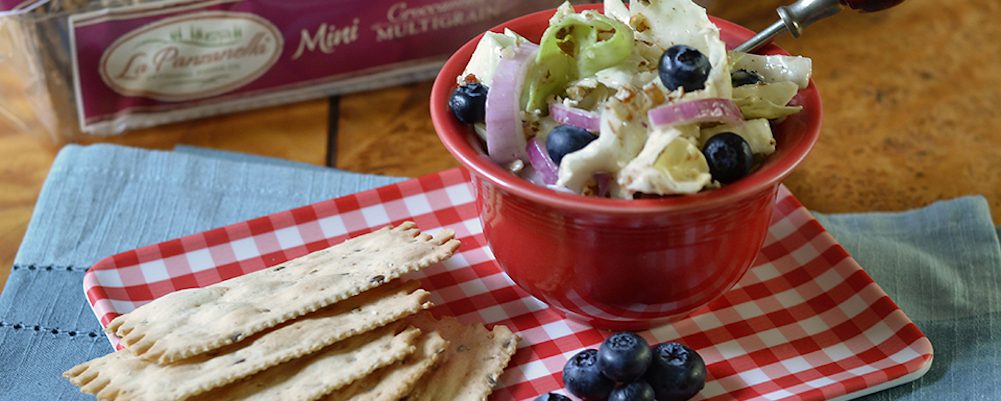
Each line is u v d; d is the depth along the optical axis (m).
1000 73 0.70
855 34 0.73
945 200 0.62
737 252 0.50
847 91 0.69
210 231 0.57
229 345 0.49
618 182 0.47
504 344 0.52
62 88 0.65
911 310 0.55
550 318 0.54
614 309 0.51
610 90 0.49
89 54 0.64
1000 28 0.73
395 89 0.70
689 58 0.47
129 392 0.48
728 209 0.48
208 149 0.66
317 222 0.58
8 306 0.55
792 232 0.57
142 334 0.50
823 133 0.67
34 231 0.59
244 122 0.68
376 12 0.67
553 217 0.49
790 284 0.55
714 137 0.47
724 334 0.53
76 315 0.55
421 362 0.50
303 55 0.67
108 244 0.58
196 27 0.65
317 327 0.50
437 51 0.69
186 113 0.68
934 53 0.72
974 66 0.71
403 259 0.52
